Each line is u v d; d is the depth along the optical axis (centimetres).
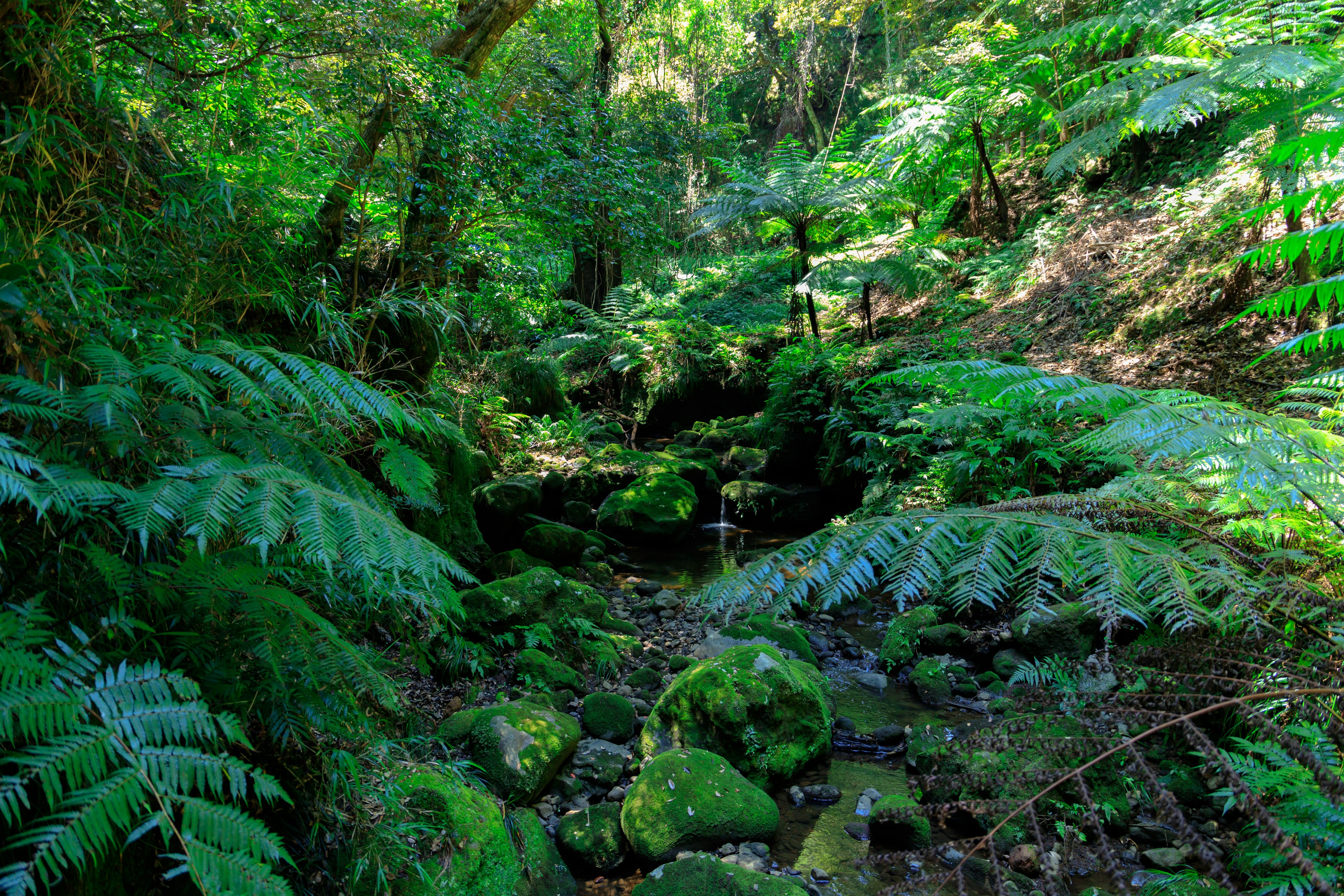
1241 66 421
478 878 225
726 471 829
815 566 126
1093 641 376
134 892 151
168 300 191
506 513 568
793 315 984
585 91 994
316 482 172
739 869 249
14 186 147
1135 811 269
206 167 222
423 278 427
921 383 229
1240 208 591
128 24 222
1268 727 86
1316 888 71
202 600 147
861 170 952
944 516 133
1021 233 920
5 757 112
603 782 311
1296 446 142
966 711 370
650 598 531
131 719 120
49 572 141
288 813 183
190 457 152
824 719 343
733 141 1355
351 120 366
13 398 131
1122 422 158
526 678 368
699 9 1426
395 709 220
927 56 1134
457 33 474
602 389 1073
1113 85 559
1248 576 124
